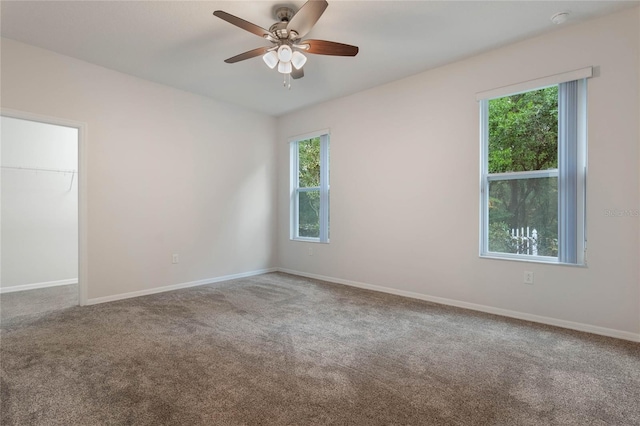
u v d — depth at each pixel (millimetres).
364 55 3465
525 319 3191
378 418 1698
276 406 1798
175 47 3309
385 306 3660
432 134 3826
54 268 4816
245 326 3039
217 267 4930
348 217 4703
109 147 3838
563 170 2998
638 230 2654
